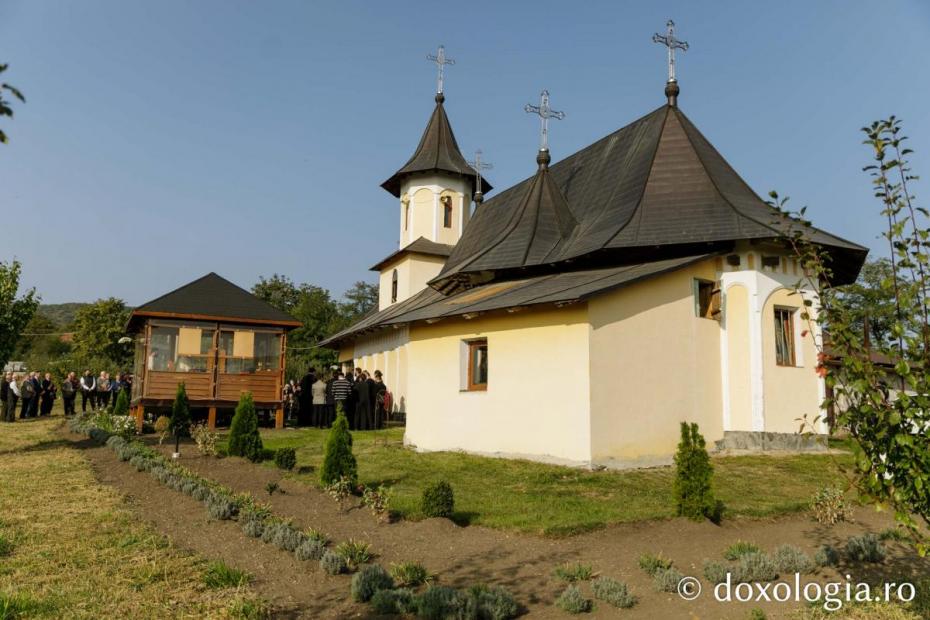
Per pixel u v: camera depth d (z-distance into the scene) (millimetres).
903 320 5395
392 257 33531
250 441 14789
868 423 5441
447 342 17156
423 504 9570
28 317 16234
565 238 20047
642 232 16969
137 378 23047
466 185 34312
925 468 5195
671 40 21266
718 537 8969
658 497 11117
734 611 6695
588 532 8969
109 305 64312
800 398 16594
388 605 6531
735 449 15867
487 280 21047
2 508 9992
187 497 10859
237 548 8359
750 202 18172
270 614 6484
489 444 15492
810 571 7832
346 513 9938
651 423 14531
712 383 16062
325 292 67750
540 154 21844
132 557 7918
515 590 7105
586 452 13414
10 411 24391
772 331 16391
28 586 6961
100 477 12625
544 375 14484
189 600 6742
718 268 16641
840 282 19594
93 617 6273
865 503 5594
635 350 14508
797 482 12750
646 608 6688
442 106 35438
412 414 17844
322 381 23078
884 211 5574
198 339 21766
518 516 9633
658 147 19516
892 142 5645
